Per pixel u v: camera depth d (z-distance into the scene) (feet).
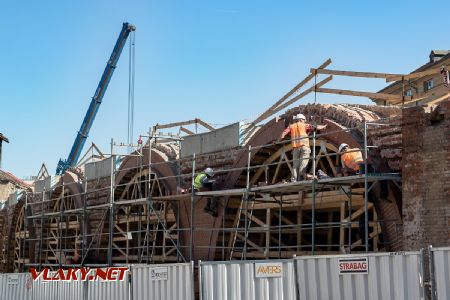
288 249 59.16
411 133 43.55
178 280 44.16
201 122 78.02
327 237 60.49
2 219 118.32
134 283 48.29
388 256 31.04
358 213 49.88
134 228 79.66
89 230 85.35
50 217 93.25
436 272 28.58
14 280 62.03
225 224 61.31
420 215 42.19
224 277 39.93
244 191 54.13
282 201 55.47
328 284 33.76
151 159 73.67
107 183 82.58
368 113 52.21
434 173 41.86
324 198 52.49
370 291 31.68
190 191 62.69
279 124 56.59
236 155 61.36
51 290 56.75
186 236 65.77
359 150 45.27
